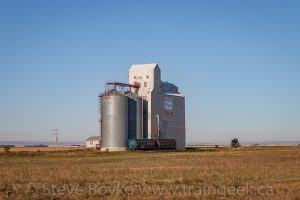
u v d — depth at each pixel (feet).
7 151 395.34
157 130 526.98
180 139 560.61
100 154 368.89
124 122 498.69
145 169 184.96
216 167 194.08
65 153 378.53
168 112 546.67
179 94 581.12
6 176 158.61
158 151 457.27
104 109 500.74
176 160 260.42
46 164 236.43
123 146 495.00
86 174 162.71
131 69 548.72
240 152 395.34
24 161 272.31
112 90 507.30
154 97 529.45
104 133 499.10
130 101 516.32
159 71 542.16
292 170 176.55
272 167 193.16
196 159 269.64
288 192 114.21
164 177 150.71
